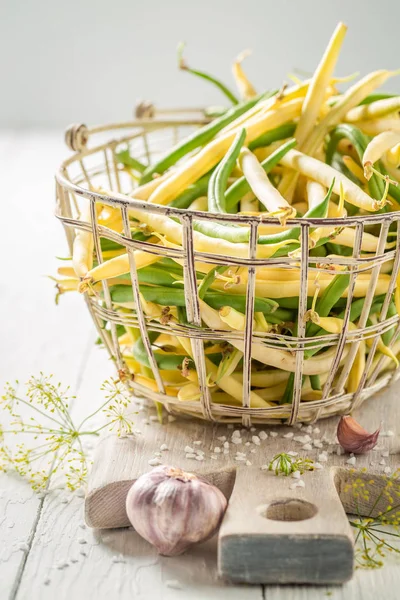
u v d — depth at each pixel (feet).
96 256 2.08
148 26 6.02
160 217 2.00
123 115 6.23
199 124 2.67
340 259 1.82
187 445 2.04
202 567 1.80
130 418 2.16
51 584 1.76
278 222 1.76
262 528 1.72
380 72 2.22
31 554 1.84
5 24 6.02
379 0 5.80
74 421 2.28
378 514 1.92
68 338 2.80
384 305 1.97
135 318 2.12
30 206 4.30
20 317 2.97
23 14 5.99
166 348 2.07
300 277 1.85
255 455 1.99
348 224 1.78
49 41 6.06
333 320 1.94
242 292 1.95
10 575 1.78
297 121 2.27
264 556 1.72
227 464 1.96
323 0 5.86
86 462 2.12
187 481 1.81
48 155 5.27
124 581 1.76
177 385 2.10
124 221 1.87
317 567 1.72
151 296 1.98
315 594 1.72
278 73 6.05
